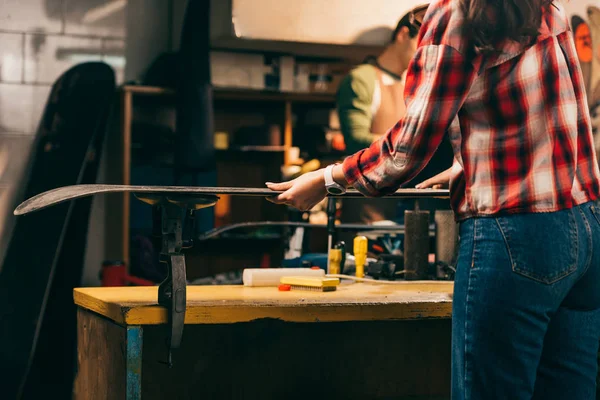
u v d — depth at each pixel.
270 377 1.78
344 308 1.58
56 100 5.13
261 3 5.17
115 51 5.46
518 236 1.19
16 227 4.49
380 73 4.52
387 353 1.89
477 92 1.23
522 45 1.22
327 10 5.26
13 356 3.97
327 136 5.58
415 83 1.24
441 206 2.71
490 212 1.22
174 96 5.32
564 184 1.21
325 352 1.83
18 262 4.30
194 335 1.71
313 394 1.82
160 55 5.48
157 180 5.45
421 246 2.11
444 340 1.95
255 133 5.41
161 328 1.69
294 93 5.35
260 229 5.45
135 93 5.16
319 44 5.29
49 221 4.43
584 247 1.22
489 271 1.20
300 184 1.39
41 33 5.25
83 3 5.37
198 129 5.05
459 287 1.25
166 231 1.44
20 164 5.14
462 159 1.27
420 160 1.23
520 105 1.21
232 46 5.29
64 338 4.49
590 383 1.33
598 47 5.70
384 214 4.71
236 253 5.46
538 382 1.32
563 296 1.23
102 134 5.09
